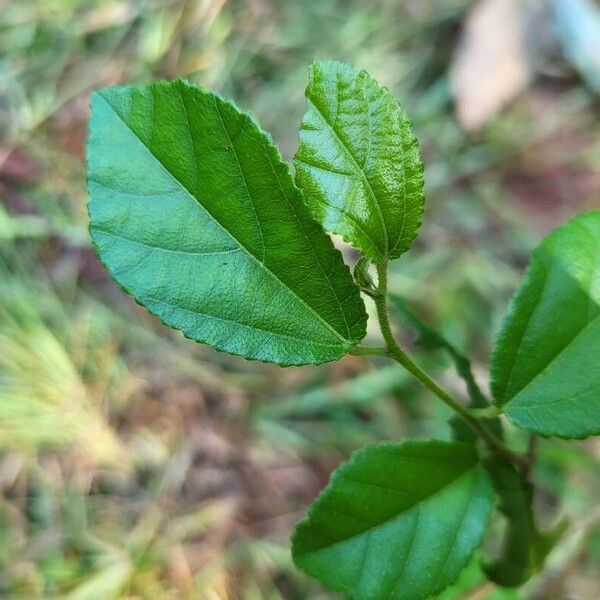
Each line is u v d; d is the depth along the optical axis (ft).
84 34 1.40
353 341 0.36
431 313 1.23
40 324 1.20
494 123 1.36
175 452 1.18
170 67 1.38
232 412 1.20
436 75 1.41
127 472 1.17
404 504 0.42
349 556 0.41
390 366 1.17
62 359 1.19
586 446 1.08
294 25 1.42
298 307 0.35
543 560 0.54
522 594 0.90
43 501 1.15
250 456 1.17
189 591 1.10
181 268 0.34
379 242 0.34
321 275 0.35
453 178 1.33
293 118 1.37
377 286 0.36
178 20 1.40
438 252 1.29
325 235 0.34
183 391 1.21
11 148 1.33
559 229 0.42
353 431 1.17
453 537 0.42
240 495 1.16
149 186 0.33
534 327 0.41
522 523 0.49
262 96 1.38
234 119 0.32
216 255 0.34
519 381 0.41
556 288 0.41
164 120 0.33
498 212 1.31
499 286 1.26
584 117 1.35
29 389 1.17
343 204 0.34
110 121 0.33
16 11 1.41
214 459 1.18
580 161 1.33
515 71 1.36
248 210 0.34
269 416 1.19
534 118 1.36
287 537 1.12
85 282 1.26
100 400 1.19
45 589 1.09
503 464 0.46
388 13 1.44
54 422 1.17
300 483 1.16
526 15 1.35
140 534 1.13
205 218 0.34
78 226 1.27
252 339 0.35
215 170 0.33
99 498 1.16
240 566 1.11
